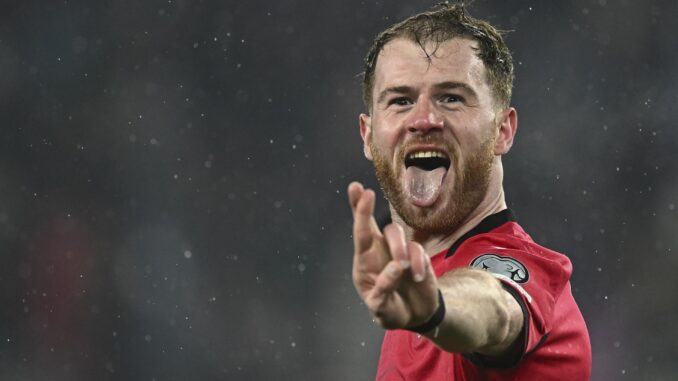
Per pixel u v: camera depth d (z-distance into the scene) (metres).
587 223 58.69
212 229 59.06
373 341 54.19
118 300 53.88
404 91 10.34
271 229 59.59
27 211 57.31
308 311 56.38
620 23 61.97
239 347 53.94
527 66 62.06
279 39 63.31
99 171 59.22
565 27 62.16
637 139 60.25
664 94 60.94
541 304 8.57
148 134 60.56
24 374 50.28
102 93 60.84
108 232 57.50
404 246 6.39
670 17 61.59
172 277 56.25
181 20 62.81
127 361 51.62
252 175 61.22
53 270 54.59
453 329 7.07
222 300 56.19
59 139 59.34
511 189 59.84
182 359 52.62
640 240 57.28
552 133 60.88
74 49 61.22
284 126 62.34
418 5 62.97
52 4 61.34
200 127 61.69
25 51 60.50
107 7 62.19
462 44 10.30
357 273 6.59
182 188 59.91
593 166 60.00
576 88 61.56
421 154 10.34
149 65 62.00
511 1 62.41
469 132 10.19
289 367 53.47
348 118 62.50
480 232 10.34
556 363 9.30
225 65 62.72
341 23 63.41
